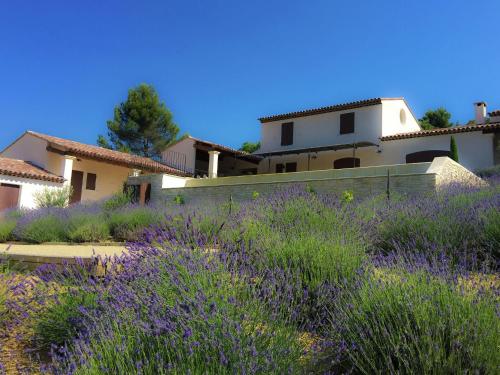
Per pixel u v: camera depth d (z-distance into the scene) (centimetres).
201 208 847
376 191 1081
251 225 472
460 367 196
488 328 209
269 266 348
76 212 1099
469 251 439
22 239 998
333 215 504
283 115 2536
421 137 2022
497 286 275
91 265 374
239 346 201
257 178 1372
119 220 984
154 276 297
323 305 299
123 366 202
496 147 1823
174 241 368
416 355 210
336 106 2320
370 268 327
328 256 343
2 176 1842
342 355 234
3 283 357
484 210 505
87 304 303
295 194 670
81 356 221
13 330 323
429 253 399
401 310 236
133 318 242
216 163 2472
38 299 325
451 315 216
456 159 1844
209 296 251
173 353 209
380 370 210
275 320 246
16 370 260
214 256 329
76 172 2239
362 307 251
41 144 2172
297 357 221
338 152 2316
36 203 1755
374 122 2214
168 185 1650
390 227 506
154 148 3744
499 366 199
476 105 2222
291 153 2347
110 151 2494
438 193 747
